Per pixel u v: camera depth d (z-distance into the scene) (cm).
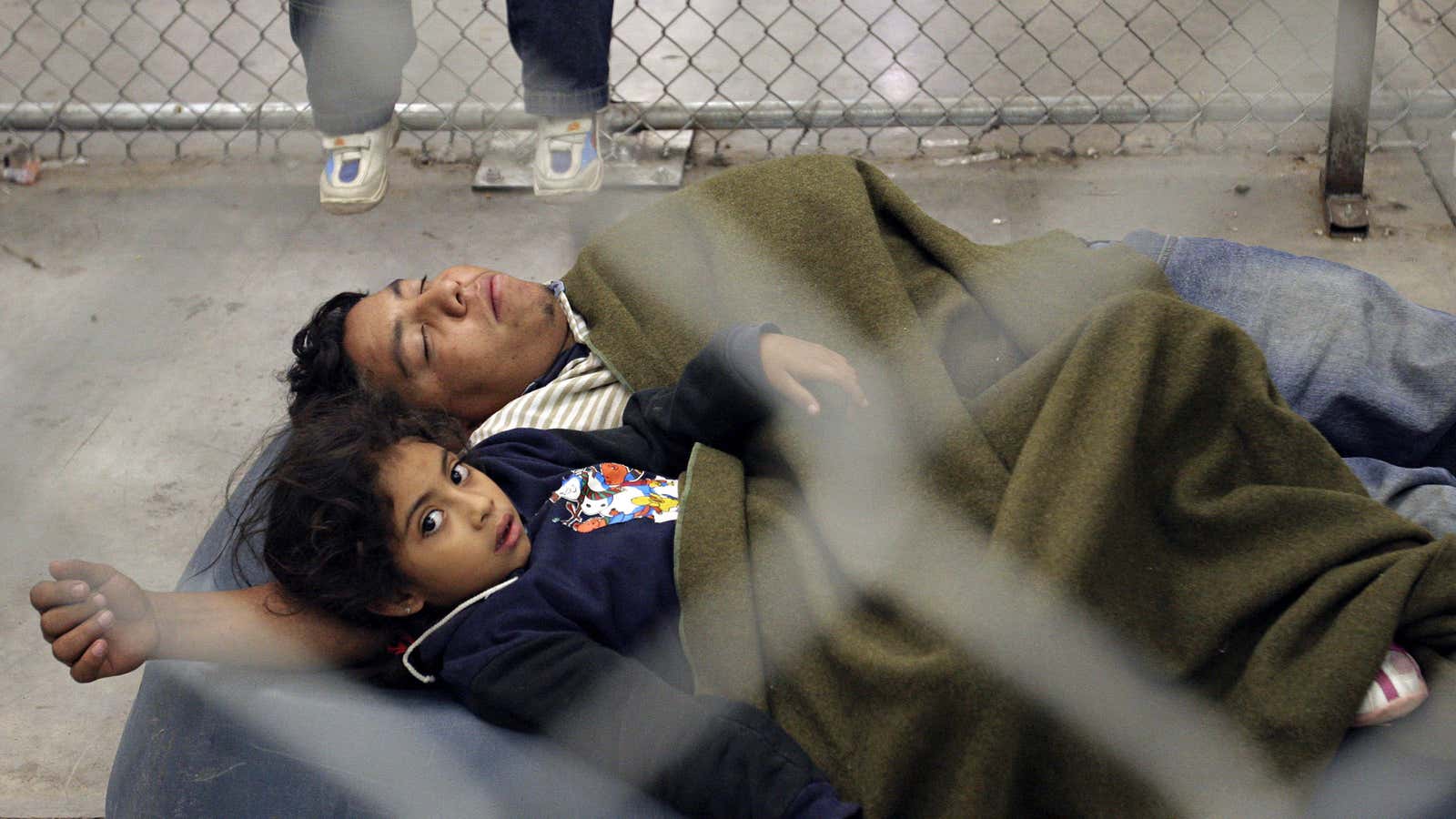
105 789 188
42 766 192
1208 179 304
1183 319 156
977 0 370
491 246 295
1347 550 142
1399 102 300
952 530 153
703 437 169
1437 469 165
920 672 136
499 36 365
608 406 188
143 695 165
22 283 293
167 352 271
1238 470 154
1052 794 139
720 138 331
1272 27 345
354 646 161
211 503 235
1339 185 286
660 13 375
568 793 143
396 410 166
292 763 151
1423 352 173
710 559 155
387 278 288
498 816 144
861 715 142
